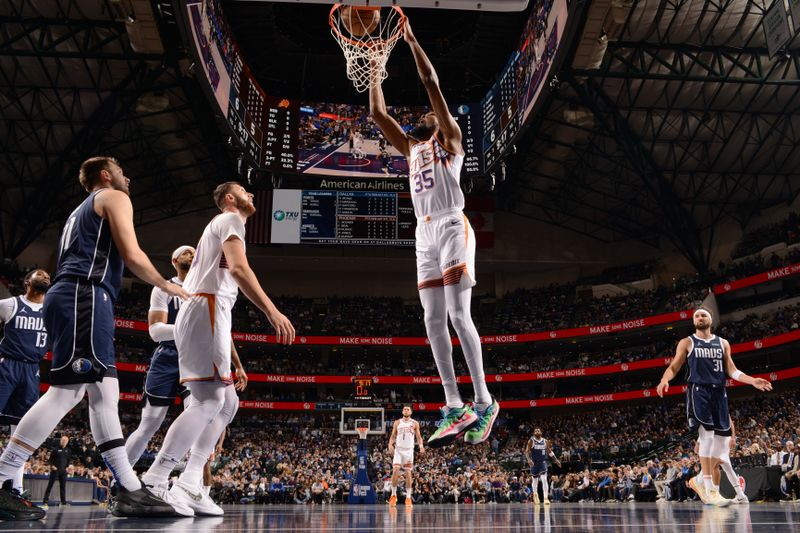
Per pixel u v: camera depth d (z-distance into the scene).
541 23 19.81
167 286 4.35
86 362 4.11
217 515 5.13
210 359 4.77
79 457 25.42
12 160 31.44
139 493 4.45
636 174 34.31
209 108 28.64
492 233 36.41
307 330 41.25
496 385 42.56
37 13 23.08
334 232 32.09
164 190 37.31
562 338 39.47
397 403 38.84
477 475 27.80
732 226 38.00
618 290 41.62
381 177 26.80
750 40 24.73
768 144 31.62
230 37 22.66
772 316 34.50
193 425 4.77
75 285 4.18
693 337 8.08
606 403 39.88
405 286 45.34
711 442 7.96
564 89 27.98
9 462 4.15
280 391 42.56
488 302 44.31
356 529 3.06
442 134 4.53
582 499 25.22
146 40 22.25
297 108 26.67
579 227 42.62
